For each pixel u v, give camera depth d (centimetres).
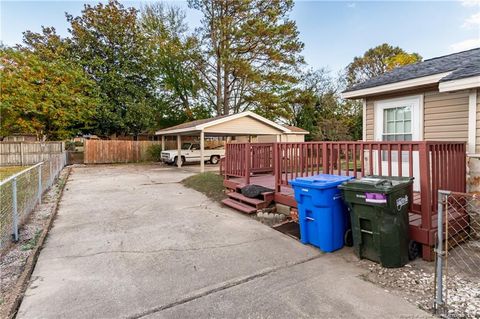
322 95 2425
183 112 2152
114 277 300
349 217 373
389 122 605
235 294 263
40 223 504
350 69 2820
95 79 1844
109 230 467
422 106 538
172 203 677
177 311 237
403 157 576
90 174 1284
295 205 499
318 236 370
